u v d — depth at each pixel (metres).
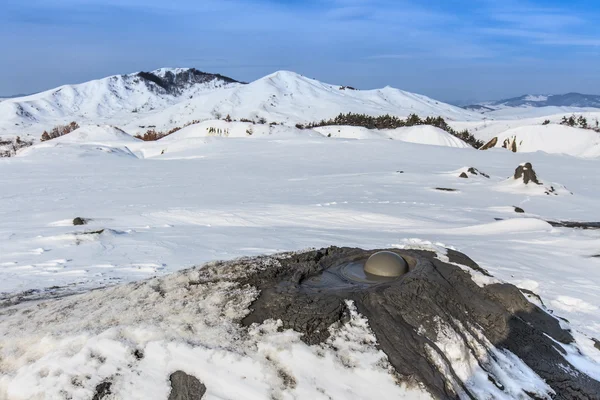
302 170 32.84
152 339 4.00
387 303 4.27
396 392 3.50
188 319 4.23
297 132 67.88
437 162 37.59
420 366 3.71
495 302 5.05
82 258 9.65
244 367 3.64
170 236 12.01
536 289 7.46
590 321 6.29
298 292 4.43
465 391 3.82
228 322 4.16
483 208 18.53
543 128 67.50
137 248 10.56
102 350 3.93
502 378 4.18
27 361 4.16
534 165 37.00
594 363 4.80
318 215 15.56
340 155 41.88
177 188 23.89
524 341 4.73
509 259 9.88
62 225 13.48
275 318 4.14
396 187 23.62
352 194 21.38
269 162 38.03
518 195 22.59
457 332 4.28
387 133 72.81
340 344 3.84
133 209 16.75
